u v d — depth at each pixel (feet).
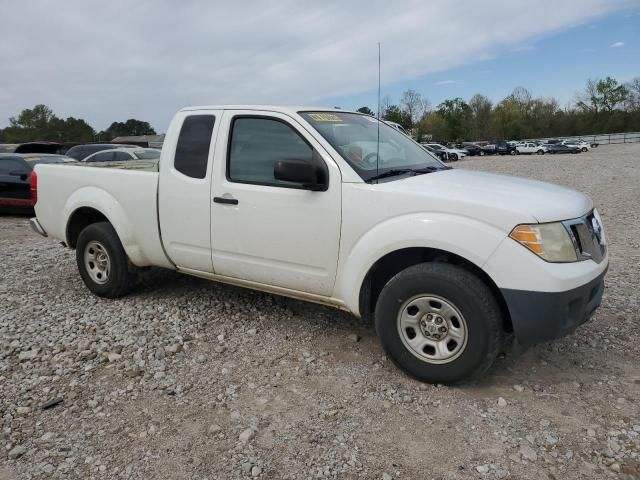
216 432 9.71
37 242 29.14
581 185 54.85
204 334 14.11
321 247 12.23
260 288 13.92
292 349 13.15
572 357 12.46
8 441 9.55
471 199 10.63
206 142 14.14
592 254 10.93
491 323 10.32
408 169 13.26
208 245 14.21
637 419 9.86
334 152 12.14
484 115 291.17
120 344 13.51
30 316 15.71
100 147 60.70
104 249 16.62
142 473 8.67
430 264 10.99
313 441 9.43
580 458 8.82
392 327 11.38
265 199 12.91
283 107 13.38
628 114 275.80
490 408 10.35
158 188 15.01
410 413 10.24
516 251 10.05
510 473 8.50
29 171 38.65
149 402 10.79
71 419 10.23
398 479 8.42
